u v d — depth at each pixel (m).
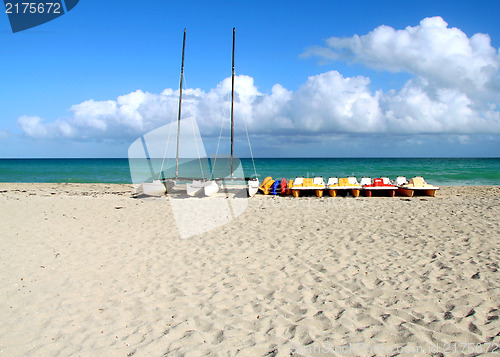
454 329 4.11
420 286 5.42
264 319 4.45
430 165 62.91
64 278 5.88
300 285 5.55
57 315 4.59
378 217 10.94
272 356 3.62
